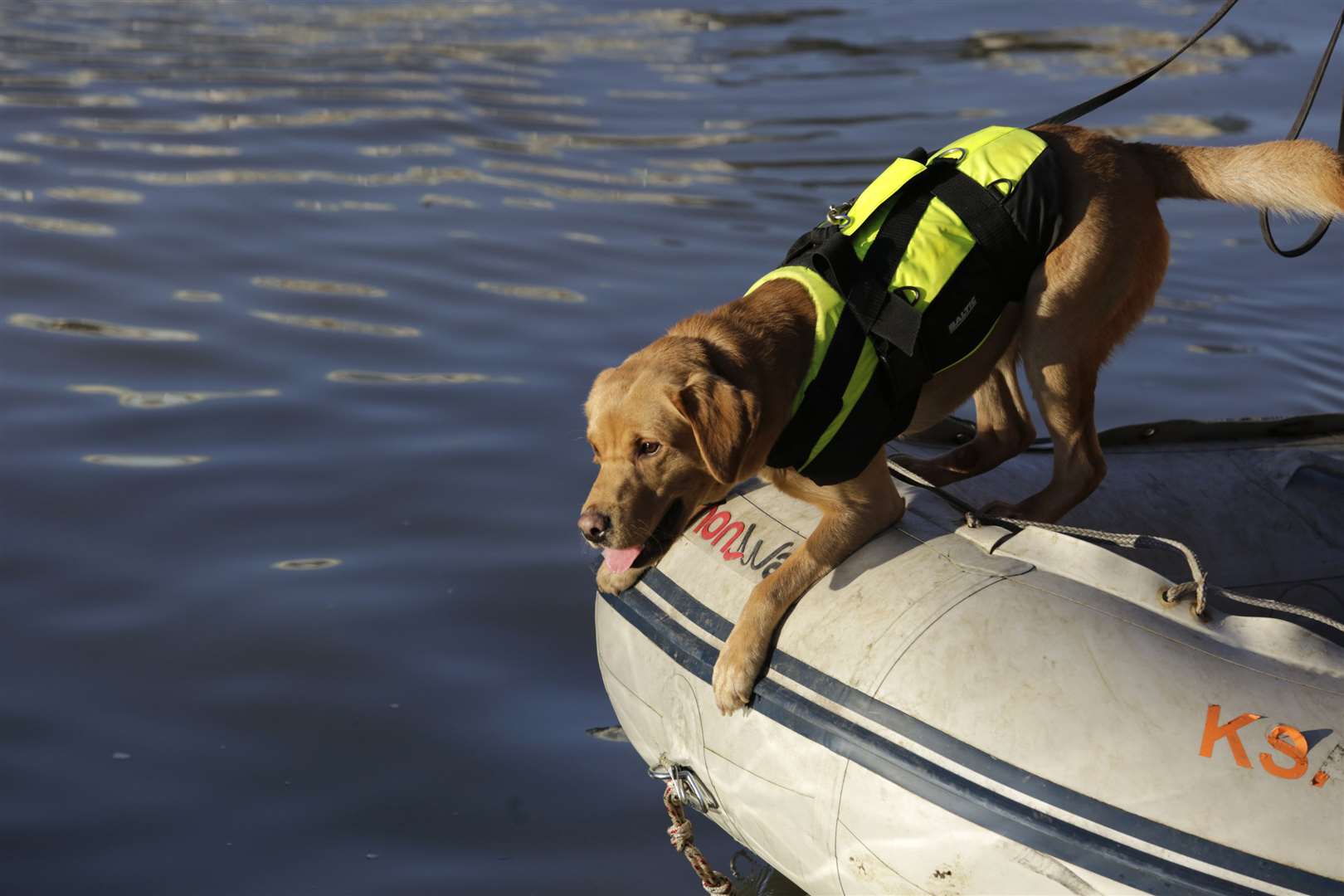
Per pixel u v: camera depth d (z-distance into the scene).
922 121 10.23
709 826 4.10
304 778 4.04
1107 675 3.07
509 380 6.40
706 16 14.05
